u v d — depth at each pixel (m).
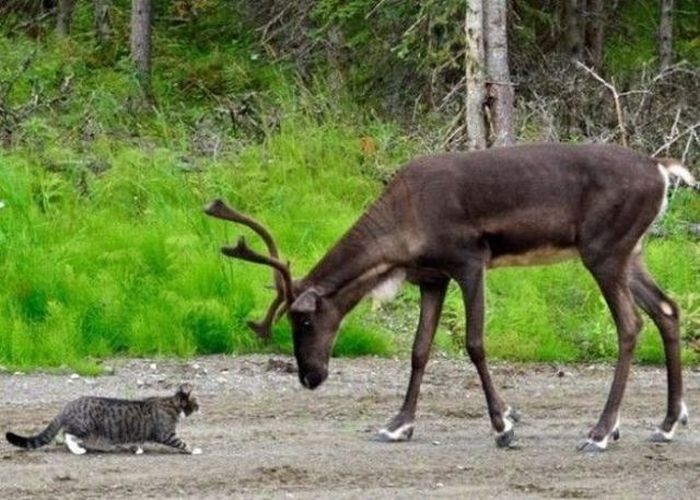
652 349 16.39
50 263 17.31
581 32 26.45
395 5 24.55
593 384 15.15
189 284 17.16
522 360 16.44
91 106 24.11
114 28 29.73
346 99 24.80
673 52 27.61
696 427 12.99
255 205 20.77
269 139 22.45
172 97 27.11
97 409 11.48
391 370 15.61
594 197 12.04
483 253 12.04
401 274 12.24
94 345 16.03
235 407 13.57
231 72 26.91
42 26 30.30
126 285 17.11
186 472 10.89
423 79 25.42
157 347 16.20
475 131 22.27
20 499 10.09
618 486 10.70
